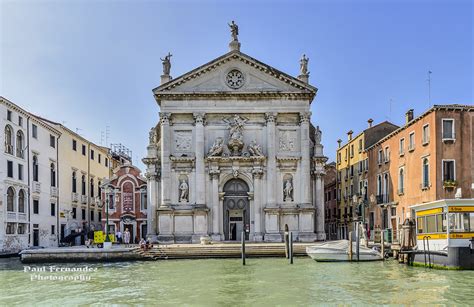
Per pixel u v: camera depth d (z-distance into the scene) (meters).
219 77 49.00
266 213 47.81
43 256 37.78
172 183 48.56
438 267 29.84
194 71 48.47
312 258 36.69
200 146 48.28
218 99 48.72
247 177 48.59
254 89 48.78
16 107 46.56
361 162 58.12
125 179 55.06
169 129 48.69
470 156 39.38
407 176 44.81
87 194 65.19
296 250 40.25
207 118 48.97
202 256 39.50
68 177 59.28
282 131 49.22
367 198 55.84
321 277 27.73
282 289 23.83
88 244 45.19
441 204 30.12
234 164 48.34
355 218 49.69
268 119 48.53
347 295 22.14
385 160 50.53
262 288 24.16
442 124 39.44
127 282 26.56
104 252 38.09
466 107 39.41
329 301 20.84
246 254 39.84
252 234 48.09
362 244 40.06
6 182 44.69
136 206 54.81
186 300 21.34
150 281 26.81
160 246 41.78
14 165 46.47
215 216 47.94
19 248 46.59
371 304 20.14
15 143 46.88
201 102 48.78
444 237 29.83
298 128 49.19
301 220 47.91
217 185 48.16
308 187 48.34
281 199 48.56
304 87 48.59
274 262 35.81
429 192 40.06
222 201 48.69
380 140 51.62
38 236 50.94
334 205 70.00
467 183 39.19
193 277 28.16
